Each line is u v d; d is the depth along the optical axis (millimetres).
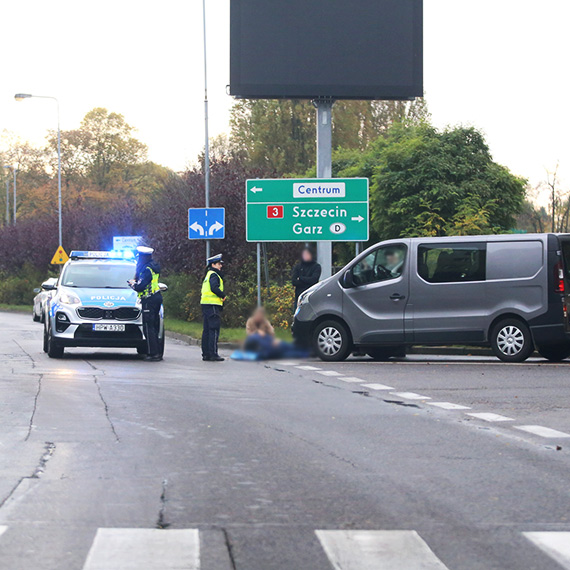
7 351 41375
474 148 67250
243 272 64562
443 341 35469
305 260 44906
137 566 10516
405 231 63531
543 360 37031
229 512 13008
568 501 13805
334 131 124125
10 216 170125
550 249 34406
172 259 69062
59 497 13797
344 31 54906
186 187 73125
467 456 17156
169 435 19188
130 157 170375
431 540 11695
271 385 28266
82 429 19812
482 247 35188
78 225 110375
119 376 30547
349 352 36812
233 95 54344
